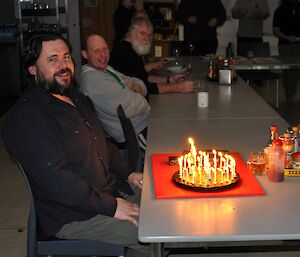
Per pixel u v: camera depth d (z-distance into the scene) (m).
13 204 3.56
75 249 1.99
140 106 3.15
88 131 2.08
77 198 1.85
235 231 1.44
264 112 3.00
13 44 7.12
